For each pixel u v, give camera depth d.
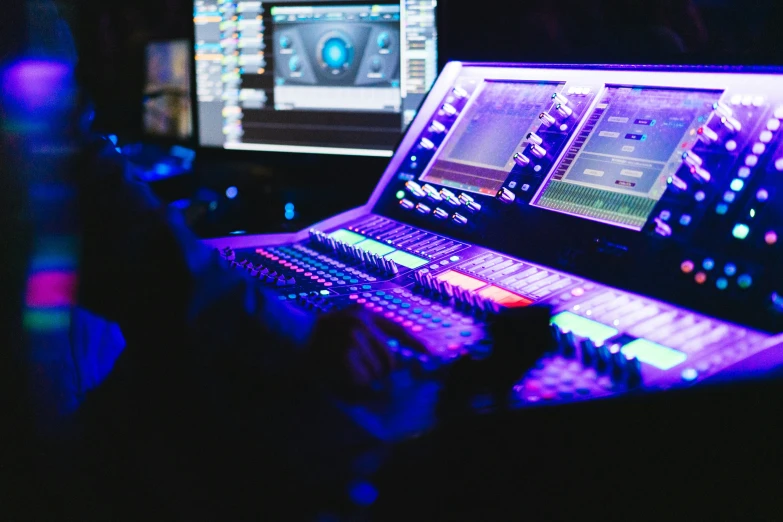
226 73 2.18
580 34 1.93
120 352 1.26
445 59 1.87
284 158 2.13
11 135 0.96
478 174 1.40
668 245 1.04
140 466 0.98
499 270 1.19
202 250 1.04
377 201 1.55
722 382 0.78
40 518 0.95
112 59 2.35
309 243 1.48
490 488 0.74
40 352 1.00
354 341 0.90
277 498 0.82
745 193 1.01
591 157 1.24
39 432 0.98
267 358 0.96
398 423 0.77
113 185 1.03
